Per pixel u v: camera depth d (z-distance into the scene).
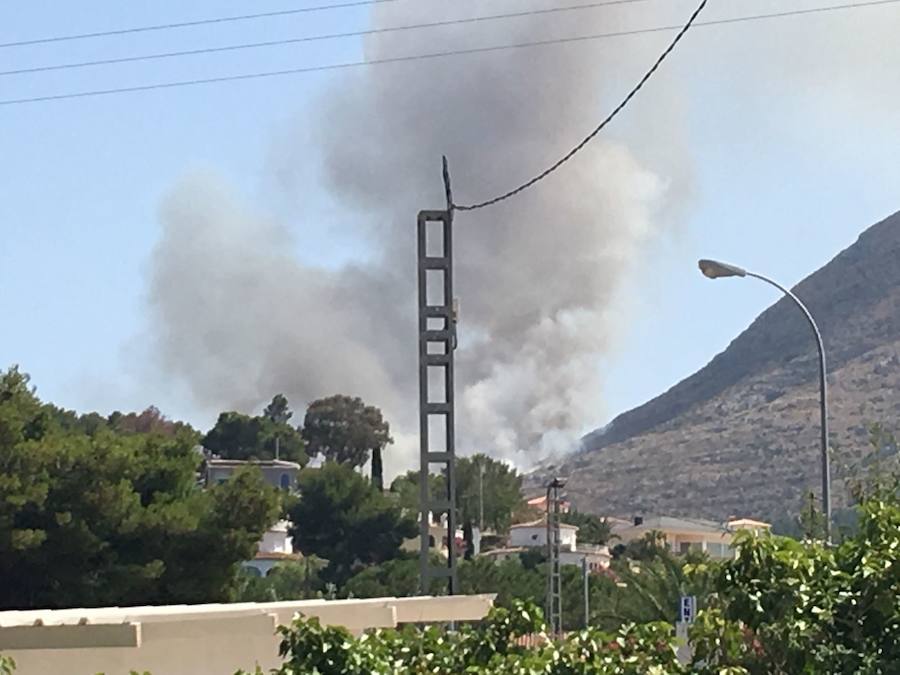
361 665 8.88
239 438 112.56
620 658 8.57
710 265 22.00
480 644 9.24
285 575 66.88
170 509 36.00
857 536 8.23
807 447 189.75
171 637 13.17
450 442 26.00
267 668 14.57
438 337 25.89
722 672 7.95
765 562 8.04
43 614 14.57
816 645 7.84
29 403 37.91
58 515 34.31
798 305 22.38
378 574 58.81
